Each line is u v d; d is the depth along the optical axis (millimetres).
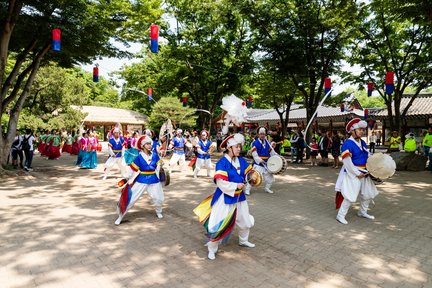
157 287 3398
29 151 12203
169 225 5559
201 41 22422
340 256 4242
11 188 8773
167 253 4316
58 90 25734
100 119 35688
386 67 16547
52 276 3641
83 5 10383
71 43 11172
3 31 10180
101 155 20062
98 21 11031
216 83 23516
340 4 13125
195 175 10938
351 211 6578
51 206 6789
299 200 7520
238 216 4332
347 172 5723
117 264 3963
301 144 15539
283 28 16250
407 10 10078
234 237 4992
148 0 12758
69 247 4500
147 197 7812
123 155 10359
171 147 12648
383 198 7691
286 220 5883
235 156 4211
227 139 4172
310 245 4637
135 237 4934
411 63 16484
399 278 3633
